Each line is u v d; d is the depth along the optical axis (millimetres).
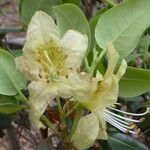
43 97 194
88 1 393
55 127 217
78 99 195
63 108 209
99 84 196
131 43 223
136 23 224
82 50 202
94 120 200
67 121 227
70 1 267
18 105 217
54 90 195
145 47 341
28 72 197
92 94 196
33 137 382
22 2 252
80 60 201
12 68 213
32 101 195
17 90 213
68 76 197
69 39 202
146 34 346
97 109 198
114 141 292
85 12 392
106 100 196
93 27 233
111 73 194
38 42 199
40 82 196
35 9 253
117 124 217
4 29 328
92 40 230
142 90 226
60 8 219
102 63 215
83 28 220
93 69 207
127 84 226
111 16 224
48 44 200
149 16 225
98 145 305
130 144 294
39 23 199
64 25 221
